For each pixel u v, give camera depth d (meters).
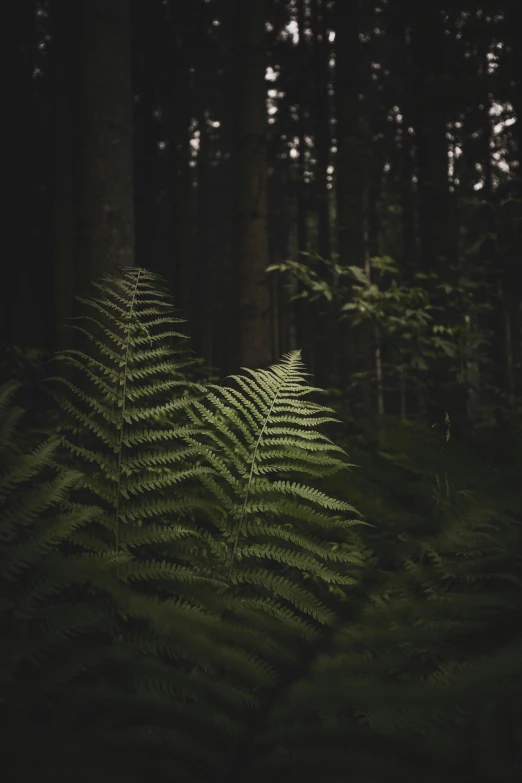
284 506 1.69
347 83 10.38
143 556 1.75
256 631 1.34
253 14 5.71
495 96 5.65
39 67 12.39
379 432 2.92
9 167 12.16
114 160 4.27
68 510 1.66
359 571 1.70
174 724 1.09
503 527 1.79
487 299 5.95
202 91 19.44
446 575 1.57
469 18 5.71
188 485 2.16
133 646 1.20
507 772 0.99
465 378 5.05
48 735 1.00
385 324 4.74
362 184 6.58
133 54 14.75
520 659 1.13
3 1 11.56
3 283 11.80
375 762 1.00
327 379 14.73
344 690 1.11
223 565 1.64
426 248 5.83
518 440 2.49
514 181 5.30
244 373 5.34
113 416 1.69
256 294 5.50
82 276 4.15
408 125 6.19
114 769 0.96
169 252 22.38
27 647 1.09
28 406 3.54
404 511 2.01
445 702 1.07
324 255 14.21
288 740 1.06
